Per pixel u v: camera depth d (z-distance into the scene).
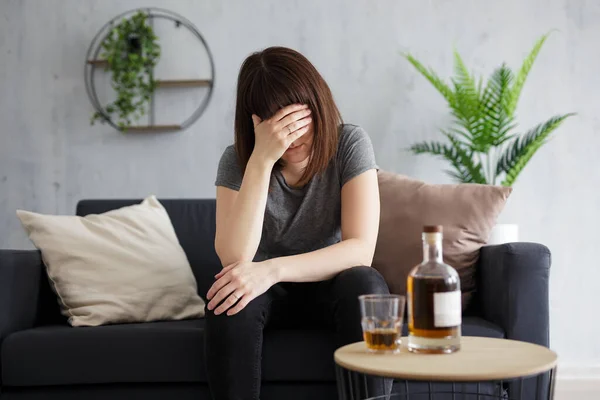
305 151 1.69
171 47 3.09
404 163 3.02
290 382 1.72
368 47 3.04
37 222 2.12
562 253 2.97
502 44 3.00
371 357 1.12
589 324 2.95
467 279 2.10
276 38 3.06
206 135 3.08
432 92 3.01
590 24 2.98
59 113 3.10
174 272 2.17
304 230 1.81
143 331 1.76
